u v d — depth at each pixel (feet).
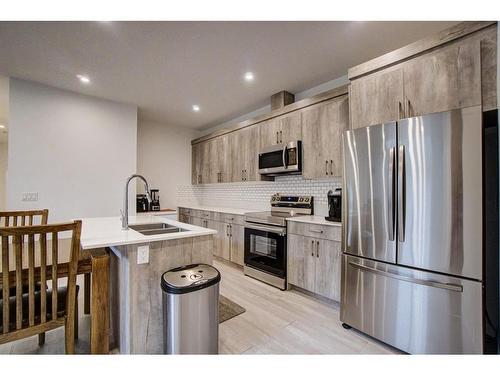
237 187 15.19
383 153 5.96
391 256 5.80
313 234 8.41
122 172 12.59
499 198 5.08
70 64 8.80
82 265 5.28
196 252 6.09
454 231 4.98
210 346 5.22
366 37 7.15
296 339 6.21
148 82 10.26
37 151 10.43
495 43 4.94
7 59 8.49
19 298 4.07
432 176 5.24
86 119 11.60
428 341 5.24
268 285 9.84
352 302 6.56
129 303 5.11
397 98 6.25
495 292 5.12
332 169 8.81
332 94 8.83
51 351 5.54
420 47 5.86
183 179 17.48
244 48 7.74
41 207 10.51
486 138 5.42
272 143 11.25
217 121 16.10
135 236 5.40
